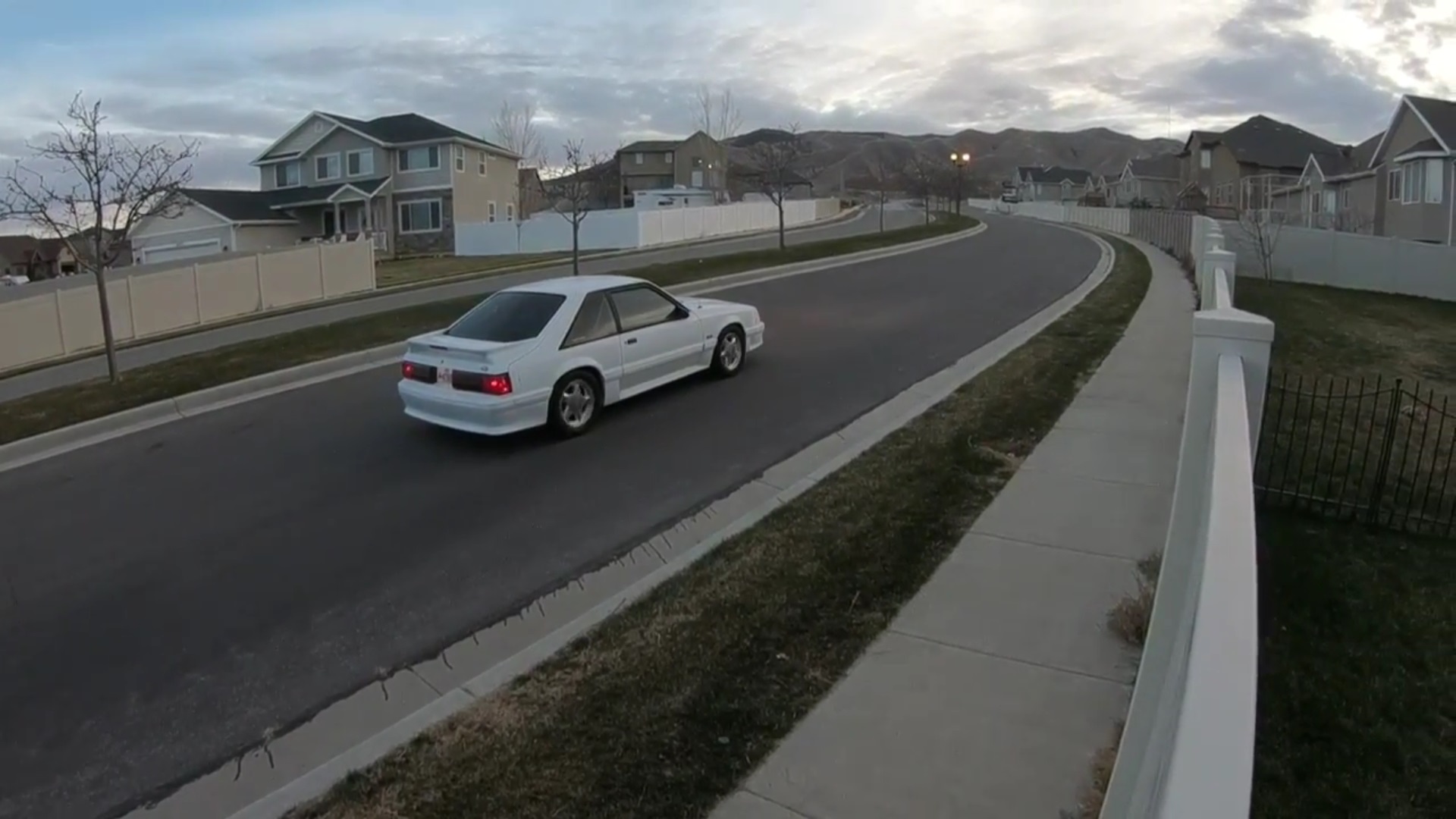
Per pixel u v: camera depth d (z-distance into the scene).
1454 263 19.05
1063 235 33.94
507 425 7.55
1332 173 42.78
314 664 4.51
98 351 18.97
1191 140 59.66
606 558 5.54
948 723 3.53
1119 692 3.68
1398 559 5.09
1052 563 4.87
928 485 6.11
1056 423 7.42
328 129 45.31
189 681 4.42
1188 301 13.91
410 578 5.39
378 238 42.19
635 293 8.88
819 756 3.37
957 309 14.08
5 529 6.57
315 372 11.23
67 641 4.87
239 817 3.31
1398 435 7.67
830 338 11.89
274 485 7.16
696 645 4.23
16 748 3.96
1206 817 1.23
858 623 4.33
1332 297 18.06
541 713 3.79
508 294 8.60
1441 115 32.91
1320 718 3.56
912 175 80.81
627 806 3.17
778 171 41.62
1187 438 4.55
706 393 9.27
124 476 7.64
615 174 71.25
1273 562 5.04
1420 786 3.14
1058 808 3.04
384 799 3.33
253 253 23.34
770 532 5.51
